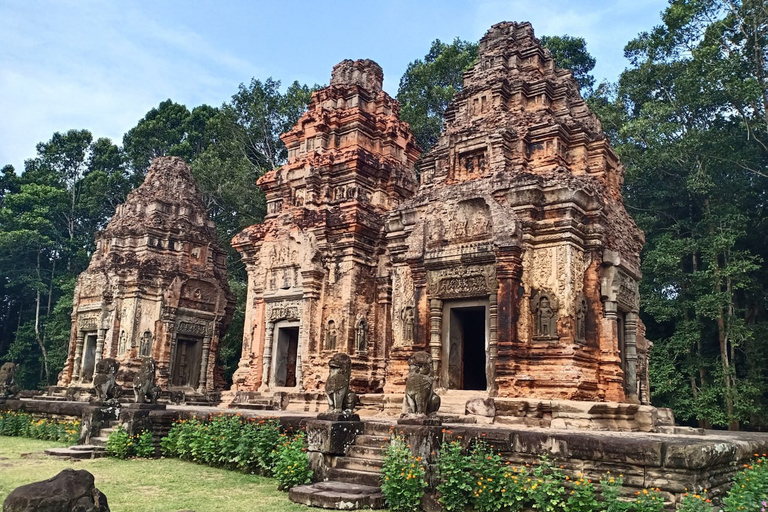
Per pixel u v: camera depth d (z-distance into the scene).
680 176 28.19
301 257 21.08
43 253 46.25
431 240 17.16
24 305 47.06
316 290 20.70
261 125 36.38
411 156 24.62
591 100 32.38
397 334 17.94
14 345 41.84
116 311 26.27
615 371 15.40
